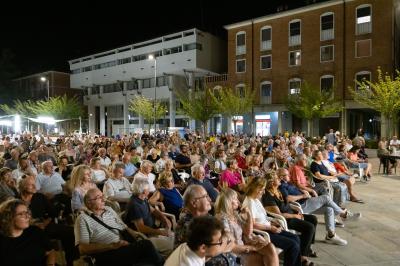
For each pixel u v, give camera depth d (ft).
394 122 91.45
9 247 13.14
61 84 211.41
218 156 38.60
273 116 128.06
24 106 205.26
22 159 30.83
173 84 165.27
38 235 14.05
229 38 138.51
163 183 22.88
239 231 15.53
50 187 27.53
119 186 26.32
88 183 22.24
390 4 105.19
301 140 68.03
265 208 21.24
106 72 190.49
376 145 90.38
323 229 26.27
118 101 191.21
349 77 112.27
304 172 32.09
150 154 43.80
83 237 15.99
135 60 177.06
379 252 21.62
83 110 208.74
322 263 19.80
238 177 30.71
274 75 127.54
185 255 9.46
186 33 155.02
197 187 15.62
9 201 13.53
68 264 17.94
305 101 106.11
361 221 28.43
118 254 15.40
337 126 116.06
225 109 122.72
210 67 157.28
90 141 67.31
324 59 116.98
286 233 18.74
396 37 108.68
